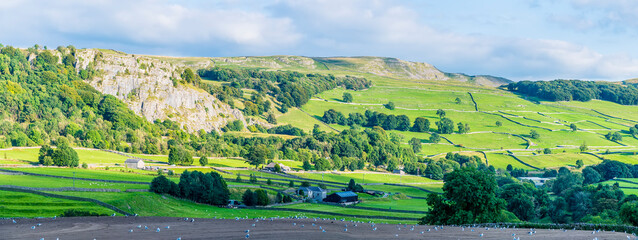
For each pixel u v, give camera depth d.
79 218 68.38
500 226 74.44
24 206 115.25
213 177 173.75
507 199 184.12
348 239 51.25
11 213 107.69
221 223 62.31
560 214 180.00
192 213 139.75
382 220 146.00
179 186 164.38
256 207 165.88
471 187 87.19
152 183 160.62
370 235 54.53
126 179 186.00
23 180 157.38
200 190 165.00
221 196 168.38
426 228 63.03
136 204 135.50
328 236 52.75
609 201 170.75
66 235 51.25
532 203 180.75
